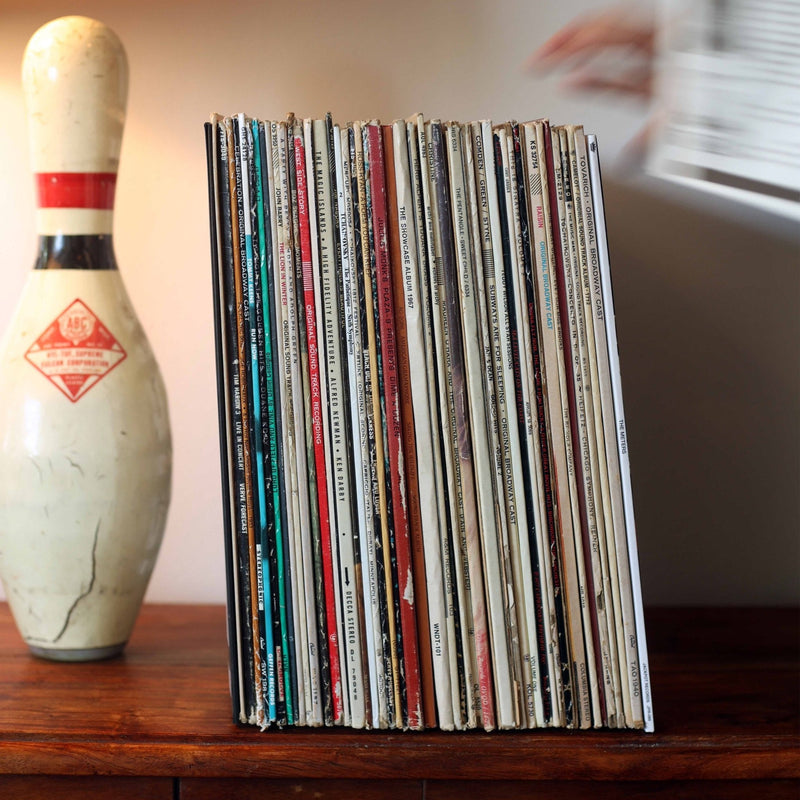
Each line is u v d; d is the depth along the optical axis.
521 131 0.54
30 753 0.51
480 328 0.54
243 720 0.54
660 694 0.60
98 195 0.65
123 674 0.63
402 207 0.54
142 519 0.65
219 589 0.86
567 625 0.54
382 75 0.82
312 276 0.54
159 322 0.84
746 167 0.77
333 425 0.54
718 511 0.83
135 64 0.83
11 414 0.63
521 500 0.54
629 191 0.82
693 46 0.78
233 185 0.54
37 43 0.64
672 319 0.82
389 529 0.54
